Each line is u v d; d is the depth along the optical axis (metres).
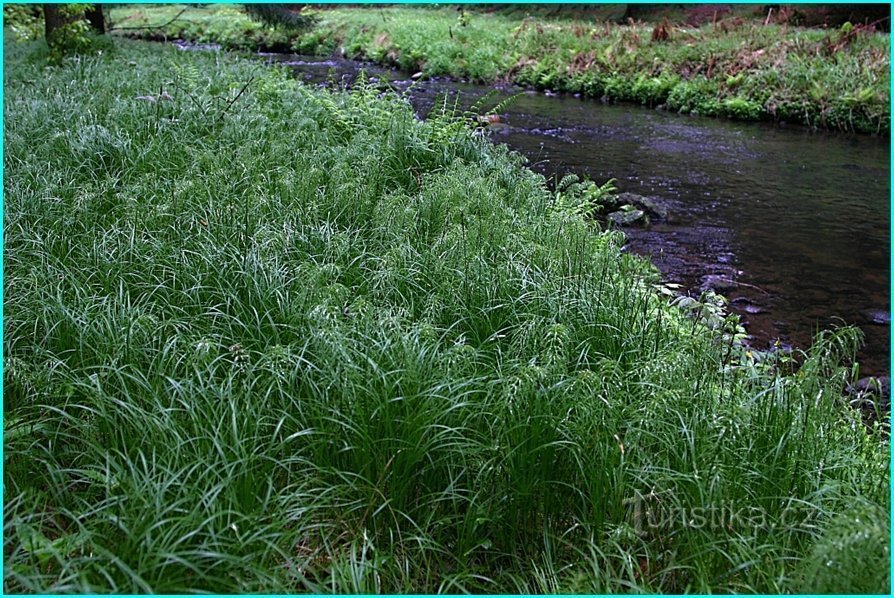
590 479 3.27
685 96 18.11
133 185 6.48
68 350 3.98
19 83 11.46
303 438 3.45
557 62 21.61
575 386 3.55
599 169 12.11
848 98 15.66
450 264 5.12
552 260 5.38
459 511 3.36
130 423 3.35
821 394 3.88
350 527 3.20
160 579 2.57
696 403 3.73
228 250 5.20
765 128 16.14
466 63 22.77
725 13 26.61
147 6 38.75
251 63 14.92
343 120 9.16
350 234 5.89
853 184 11.67
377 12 32.16
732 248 8.75
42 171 6.88
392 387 3.44
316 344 3.73
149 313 4.39
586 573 2.96
